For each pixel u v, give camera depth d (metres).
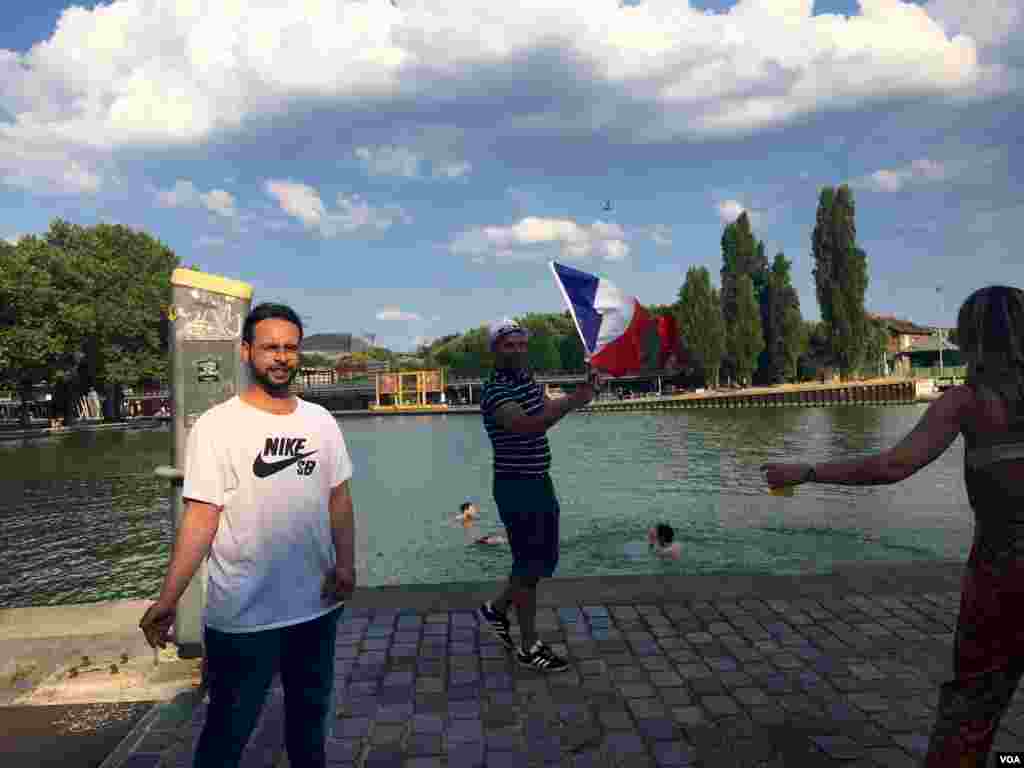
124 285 73.56
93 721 3.78
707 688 3.98
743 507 18.36
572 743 3.43
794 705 3.77
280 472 2.45
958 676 2.25
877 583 5.61
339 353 192.25
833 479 2.32
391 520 18.97
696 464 29.67
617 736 3.49
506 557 14.48
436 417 99.06
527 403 4.20
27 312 62.56
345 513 2.67
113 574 14.64
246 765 3.26
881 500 18.53
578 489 22.86
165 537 18.06
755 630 4.78
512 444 4.23
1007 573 2.09
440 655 4.49
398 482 28.16
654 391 108.38
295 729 2.62
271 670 2.46
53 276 66.44
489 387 4.25
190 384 4.50
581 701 3.86
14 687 4.14
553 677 4.15
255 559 2.40
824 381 95.56
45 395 95.69
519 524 4.22
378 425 82.25
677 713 3.71
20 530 19.22
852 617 4.96
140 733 3.58
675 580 5.78
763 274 94.00
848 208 81.44
